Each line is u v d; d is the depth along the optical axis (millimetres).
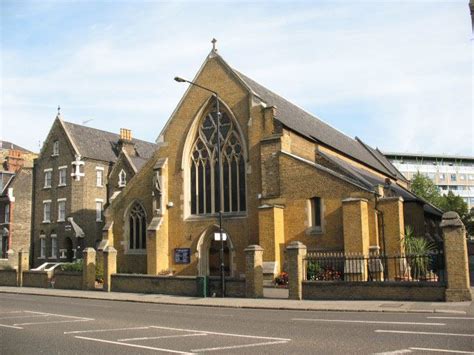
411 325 13492
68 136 51250
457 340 11062
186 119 35375
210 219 33469
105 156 52906
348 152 42094
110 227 37688
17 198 52906
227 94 33812
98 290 31344
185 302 23125
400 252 27578
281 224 29922
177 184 35125
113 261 30922
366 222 27578
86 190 50250
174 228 34750
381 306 18500
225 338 12328
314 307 19188
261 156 31453
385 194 33344
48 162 52969
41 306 22344
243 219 31984
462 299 18859
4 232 52250
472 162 131625
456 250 19172
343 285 21484
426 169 126500
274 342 11508
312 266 27141
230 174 33406
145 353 10711
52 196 51875
